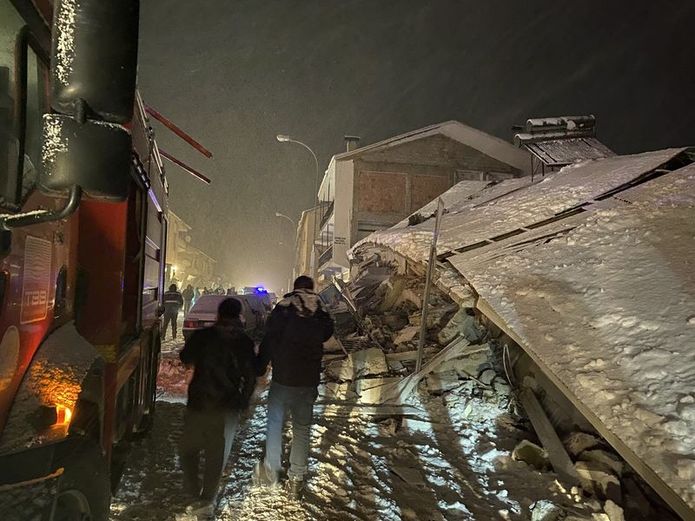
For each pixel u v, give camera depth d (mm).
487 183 17734
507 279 6434
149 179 4980
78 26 1768
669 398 3549
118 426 4102
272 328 4211
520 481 4496
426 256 8984
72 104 1776
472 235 9523
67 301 2963
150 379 5973
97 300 3516
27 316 2115
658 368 3881
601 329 4680
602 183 9734
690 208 6844
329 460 4969
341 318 11391
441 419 6078
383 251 14117
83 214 3494
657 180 8531
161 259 6988
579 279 5859
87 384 2629
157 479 4434
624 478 4152
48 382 2213
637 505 3887
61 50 1766
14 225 1743
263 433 5883
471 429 5750
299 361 4168
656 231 6461
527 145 15352
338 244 22375
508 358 6398
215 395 3973
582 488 4195
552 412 5391
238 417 4141
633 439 3346
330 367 7891
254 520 3770
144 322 5133
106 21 1786
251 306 15117
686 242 5898
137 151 4176
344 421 6148
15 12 1895
